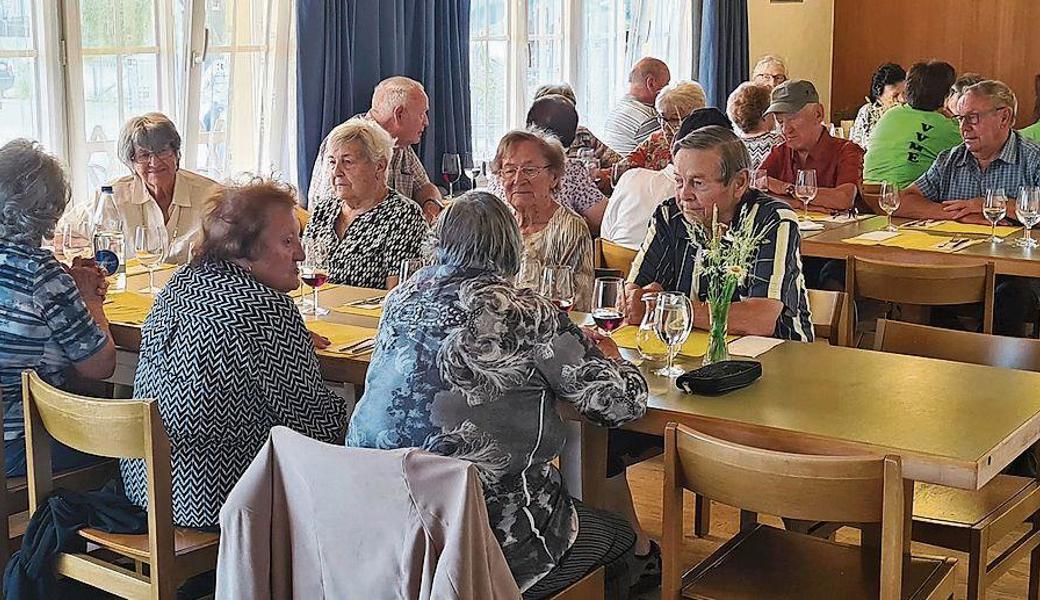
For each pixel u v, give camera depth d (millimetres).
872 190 5859
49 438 2830
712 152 3244
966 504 2930
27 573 2764
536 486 2520
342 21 5676
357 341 3156
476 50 7008
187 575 2662
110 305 3613
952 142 5949
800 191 5211
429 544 2055
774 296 3250
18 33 4645
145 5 5090
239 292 2715
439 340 2391
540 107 5668
